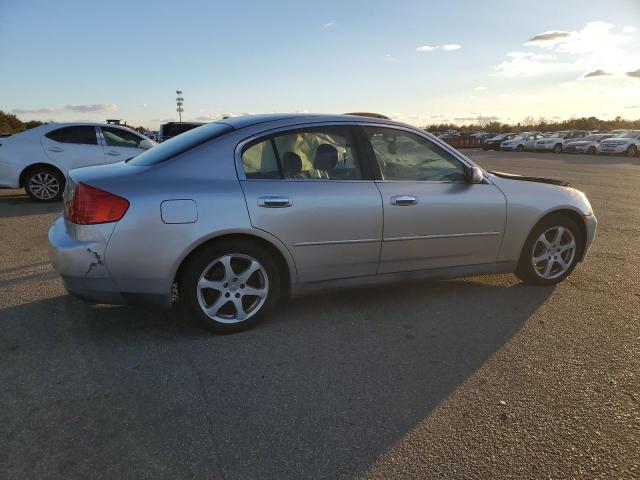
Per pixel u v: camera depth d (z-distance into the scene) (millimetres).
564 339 3422
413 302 4094
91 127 9594
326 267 3600
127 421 2436
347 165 3678
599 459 2219
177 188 3158
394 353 3199
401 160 3875
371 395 2707
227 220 3213
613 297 4250
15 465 2107
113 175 3199
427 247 3887
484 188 4086
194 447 2256
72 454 2188
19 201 9422
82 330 3467
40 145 9109
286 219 3377
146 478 2057
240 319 3439
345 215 3541
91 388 2725
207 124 3922
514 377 2910
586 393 2748
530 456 2230
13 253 5484
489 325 3648
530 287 4492
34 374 2859
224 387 2766
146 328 3512
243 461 2170
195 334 3428
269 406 2592
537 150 33500
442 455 2229
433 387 2793
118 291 3133
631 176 14961
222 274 3354
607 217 8102
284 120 3596
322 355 3160
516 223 4172
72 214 3111
